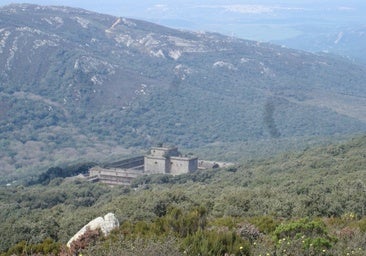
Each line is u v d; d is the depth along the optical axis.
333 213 43.47
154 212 45.91
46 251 24.00
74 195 96.81
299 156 125.38
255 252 21.06
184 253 19.67
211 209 49.03
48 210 71.25
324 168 94.88
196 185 97.31
